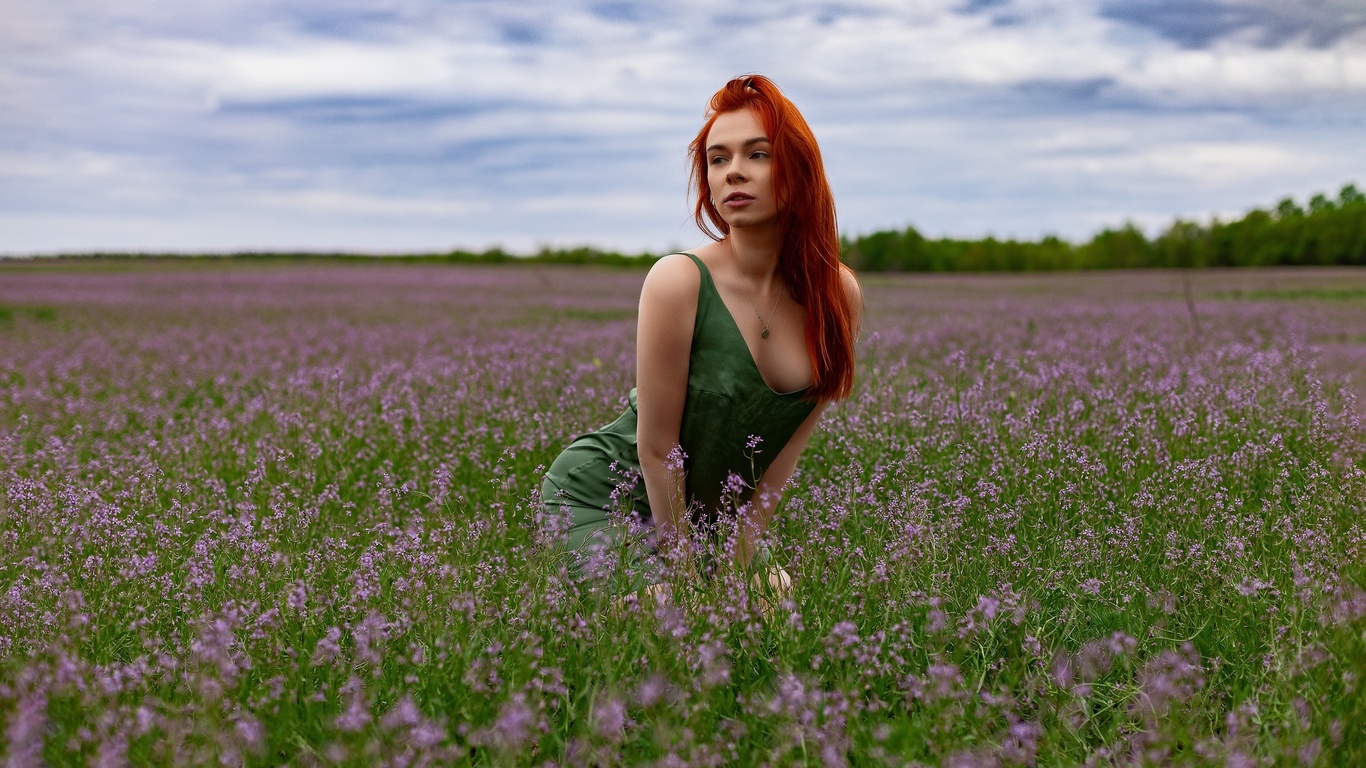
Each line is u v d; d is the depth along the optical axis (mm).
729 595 2875
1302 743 2264
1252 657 2842
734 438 3490
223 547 3619
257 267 50531
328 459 5402
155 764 2184
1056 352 9703
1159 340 11344
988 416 5477
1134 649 2840
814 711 2301
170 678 2594
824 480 4383
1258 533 3584
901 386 6723
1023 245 71062
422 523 3934
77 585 3268
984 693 2600
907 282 41906
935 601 2744
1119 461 4805
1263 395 6145
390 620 2965
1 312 19641
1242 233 61281
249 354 11375
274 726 2377
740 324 3396
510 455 5152
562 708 2641
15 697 2352
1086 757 2490
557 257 67250
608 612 2932
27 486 4086
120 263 54500
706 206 3559
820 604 2928
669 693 2529
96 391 9047
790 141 3211
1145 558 3656
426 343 12641
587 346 11531
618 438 3770
